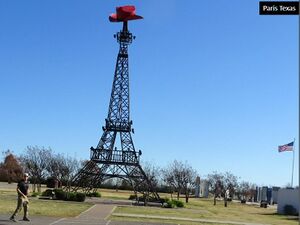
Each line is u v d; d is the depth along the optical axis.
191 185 118.81
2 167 102.19
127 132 64.56
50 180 82.25
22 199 24.94
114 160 63.25
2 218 26.08
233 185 138.00
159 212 43.25
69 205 45.19
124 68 67.62
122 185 103.75
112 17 68.25
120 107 65.62
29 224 23.70
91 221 28.97
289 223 43.34
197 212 49.09
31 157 149.12
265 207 89.38
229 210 63.50
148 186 62.00
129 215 36.38
